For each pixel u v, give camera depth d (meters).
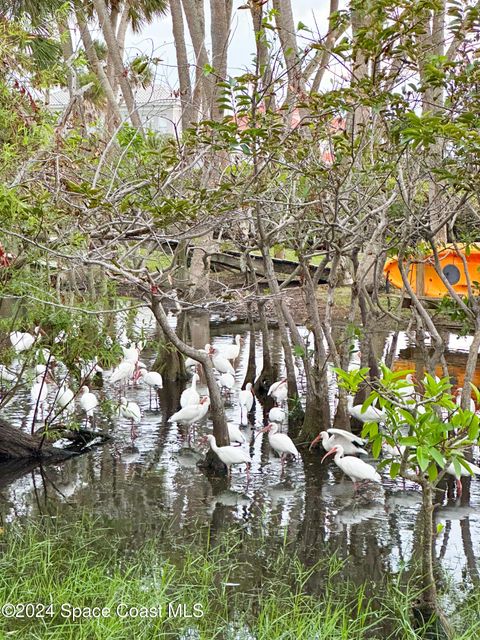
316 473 12.21
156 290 10.29
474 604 7.94
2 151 9.17
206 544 9.40
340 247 12.45
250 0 9.66
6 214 8.42
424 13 9.11
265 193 13.05
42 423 14.02
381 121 10.84
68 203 9.23
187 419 13.50
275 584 8.41
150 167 11.27
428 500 7.28
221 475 12.03
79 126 11.54
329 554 9.24
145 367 17.36
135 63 10.80
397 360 19.14
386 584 8.46
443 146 10.98
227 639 7.21
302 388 16.78
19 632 6.98
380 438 7.05
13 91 10.36
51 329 13.16
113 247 12.10
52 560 8.73
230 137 9.42
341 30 10.84
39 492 11.21
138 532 9.76
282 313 15.18
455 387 16.31
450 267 21.73
